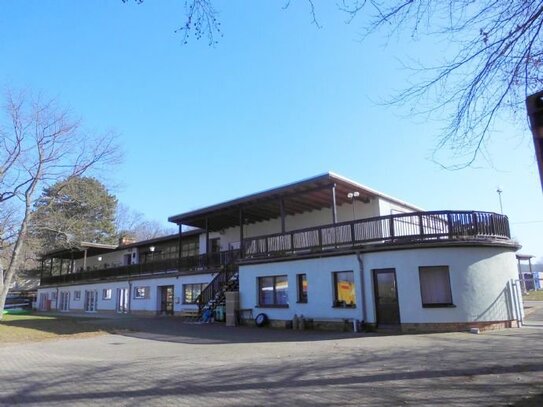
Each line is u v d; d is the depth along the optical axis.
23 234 28.41
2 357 12.88
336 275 18.69
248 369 9.74
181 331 19.31
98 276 40.69
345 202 24.44
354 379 8.29
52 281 49.25
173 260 31.17
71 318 29.44
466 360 9.74
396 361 10.00
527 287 45.91
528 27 4.99
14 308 51.31
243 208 25.28
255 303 21.69
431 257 16.33
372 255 17.38
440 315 15.91
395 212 25.02
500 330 15.80
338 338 15.09
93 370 10.30
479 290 16.14
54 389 8.35
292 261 20.28
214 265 27.28
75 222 35.19
